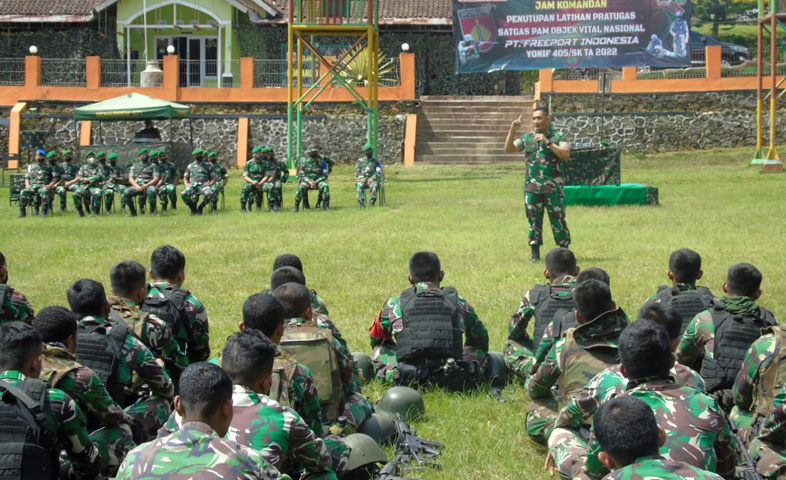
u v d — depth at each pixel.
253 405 4.22
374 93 29.12
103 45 38.00
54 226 19.08
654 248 13.98
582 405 4.92
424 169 31.70
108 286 11.46
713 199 21.81
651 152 33.97
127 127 34.06
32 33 37.91
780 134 33.88
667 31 32.19
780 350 5.09
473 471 5.45
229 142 34.12
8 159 30.33
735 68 36.06
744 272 6.04
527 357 7.09
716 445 4.39
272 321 4.96
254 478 3.42
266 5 36.94
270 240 15.83
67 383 4.65
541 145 12.75
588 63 32.59
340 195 25.86
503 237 15.74
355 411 5.76
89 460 4.51
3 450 3.99
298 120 28.89
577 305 5.43
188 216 21.12
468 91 38.72
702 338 5.86
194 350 6.44
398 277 11.90
